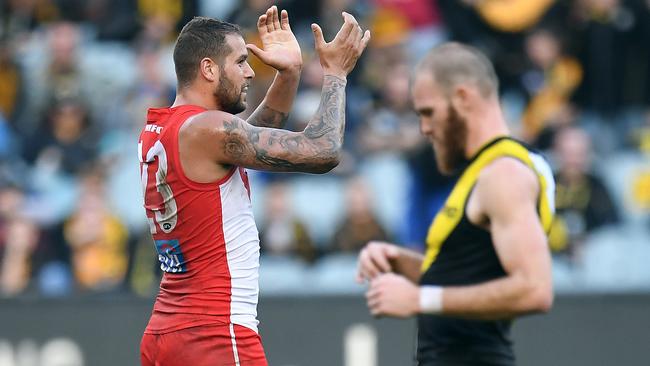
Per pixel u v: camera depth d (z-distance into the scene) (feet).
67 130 106.52
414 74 48.65
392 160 101.40
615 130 106.73
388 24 109.70
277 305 88.02
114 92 109.60
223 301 46.65
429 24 110.83
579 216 96.94
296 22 106.93
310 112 100.12
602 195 97.86
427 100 47.75
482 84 47.44
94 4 116.78
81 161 104.78
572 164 97.71
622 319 86.99
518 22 109.09
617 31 108.17
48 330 88.33
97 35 114.73
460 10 110.01
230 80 46.96
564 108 106.73
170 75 109.70
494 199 44.50
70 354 88.07
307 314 87.86
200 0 113.70
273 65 48.60
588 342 86.89
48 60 110.32
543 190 46.01
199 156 45.65
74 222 98.68
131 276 95.50
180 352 46.65
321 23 106.83
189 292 46.91
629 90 108.37
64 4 118.11
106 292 91.40
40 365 88.12
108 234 98.78
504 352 47.24
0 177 101.81
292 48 49.34
